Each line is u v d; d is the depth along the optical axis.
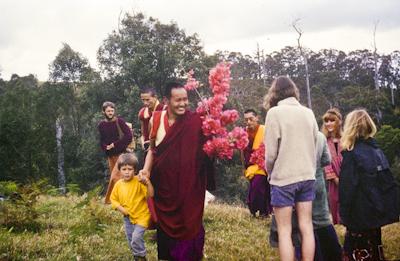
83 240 6.57
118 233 7.24
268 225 8.75
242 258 6.37
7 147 38.72
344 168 5.32
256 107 43.75
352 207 5.27
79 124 49.88
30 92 51.19
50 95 50.12
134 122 34.44
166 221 5.09
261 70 73.69
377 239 5.38
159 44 37.44
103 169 38.38
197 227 5.06
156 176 5.17
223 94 5.06
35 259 5.69
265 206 9.14
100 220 7.67
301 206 4.76
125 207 5.71
